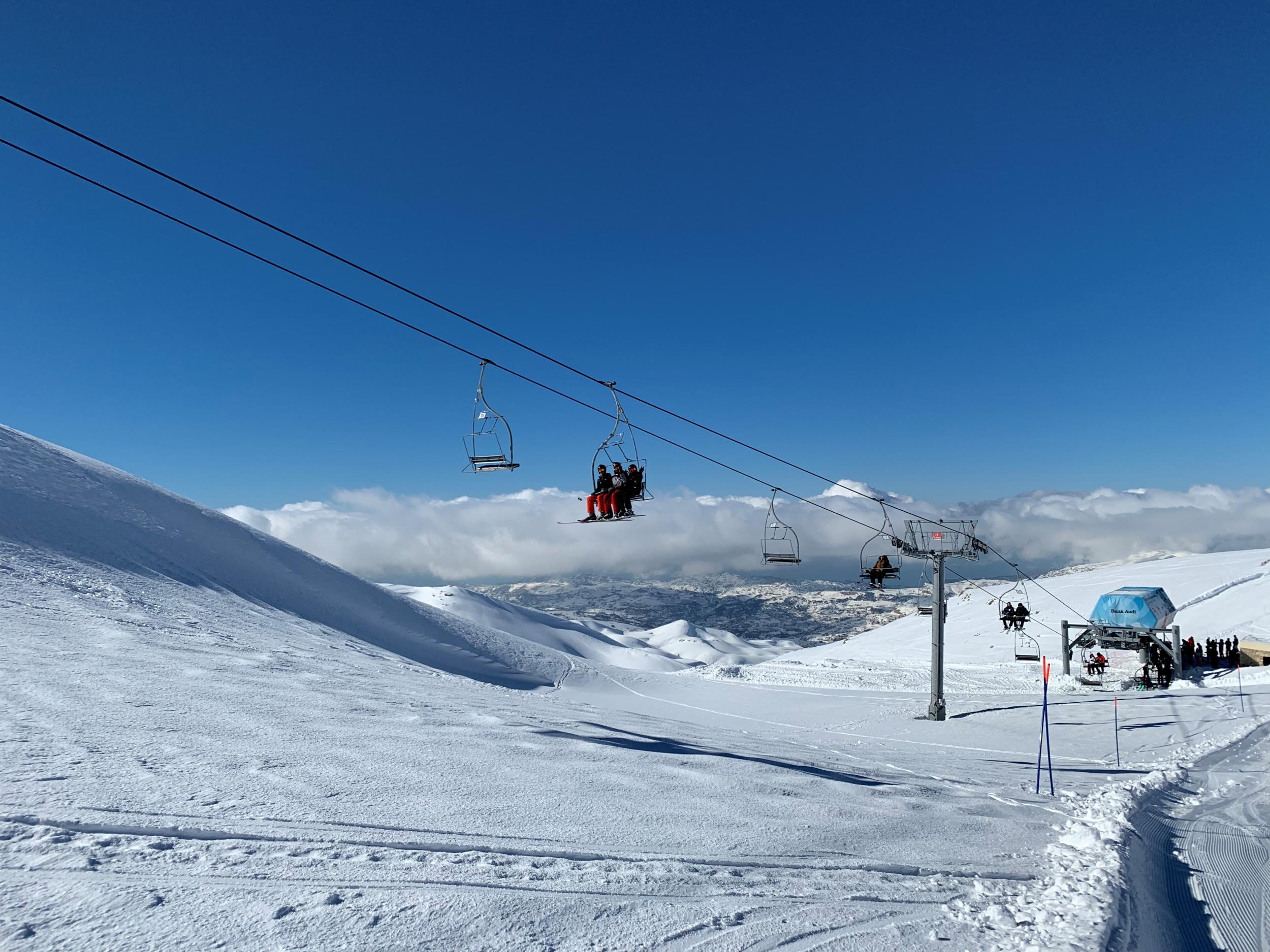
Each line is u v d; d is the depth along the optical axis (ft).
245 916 16.48
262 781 26.05
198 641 67.21
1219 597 192.85
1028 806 40.73
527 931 17.83
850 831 30.25
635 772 35.22
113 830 20.08
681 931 19.12
